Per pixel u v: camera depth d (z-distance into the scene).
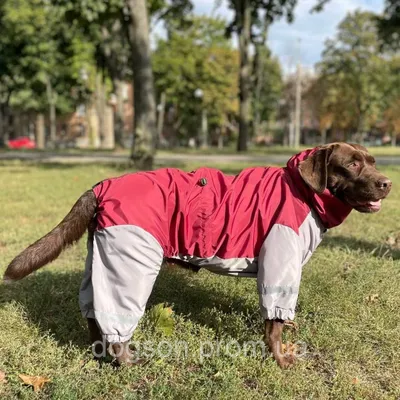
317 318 1.53
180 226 1.24
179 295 1.73
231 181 1.32
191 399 1.13
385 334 1.43
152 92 5.41
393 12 9.75
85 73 14.20
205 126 17.58
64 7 4.85
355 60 19.83
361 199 1.28
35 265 1.22
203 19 15.98
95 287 1.18
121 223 1.18
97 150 12.17
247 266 1.27
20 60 13.66
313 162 1.27
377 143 29.27
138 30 5.18
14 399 1.13
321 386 1.19
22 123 23.12
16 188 4.05
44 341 1.39
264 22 10.45
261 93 22.45
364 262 2.04
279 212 1.26
